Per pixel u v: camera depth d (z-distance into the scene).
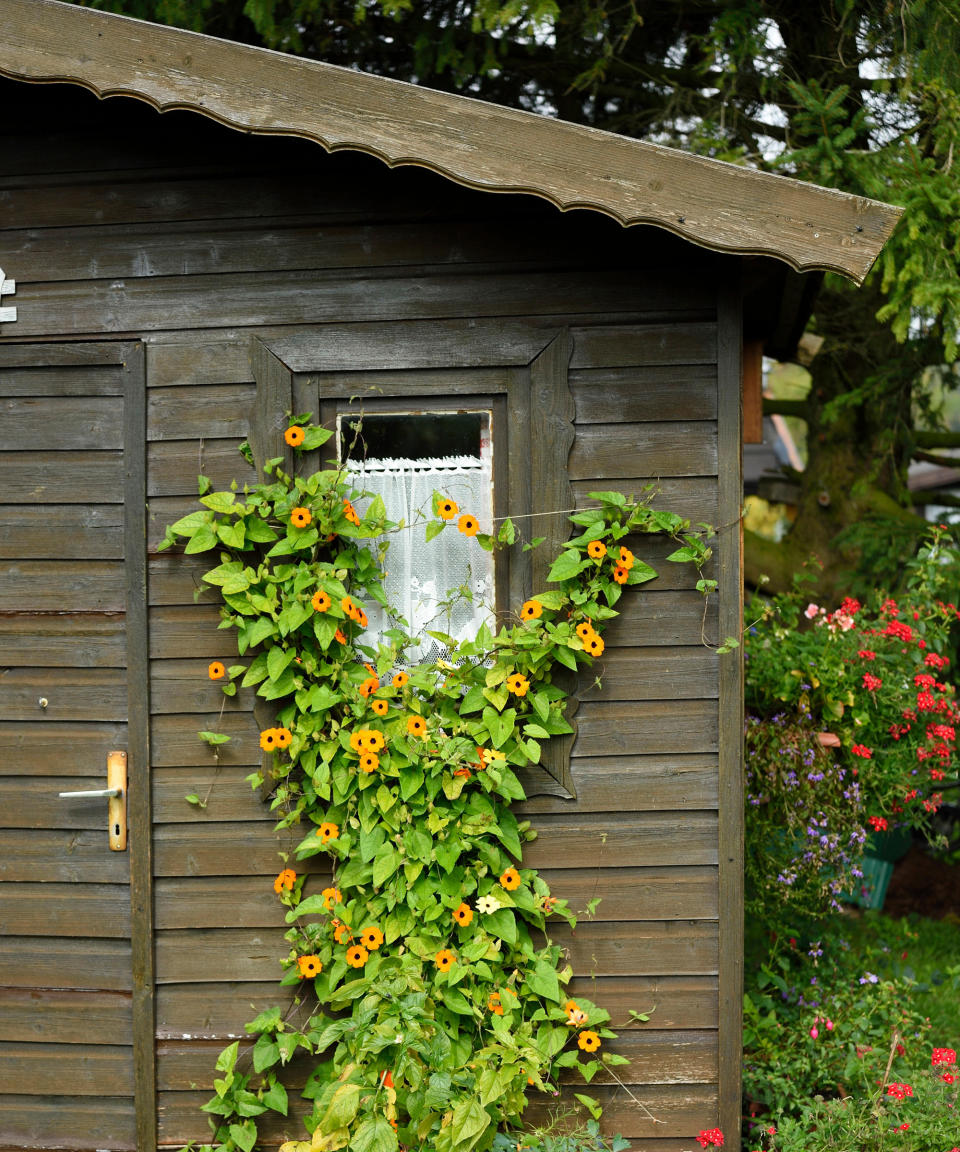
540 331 2.88
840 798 3.56
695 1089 2.91
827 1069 3.37
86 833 3.00
